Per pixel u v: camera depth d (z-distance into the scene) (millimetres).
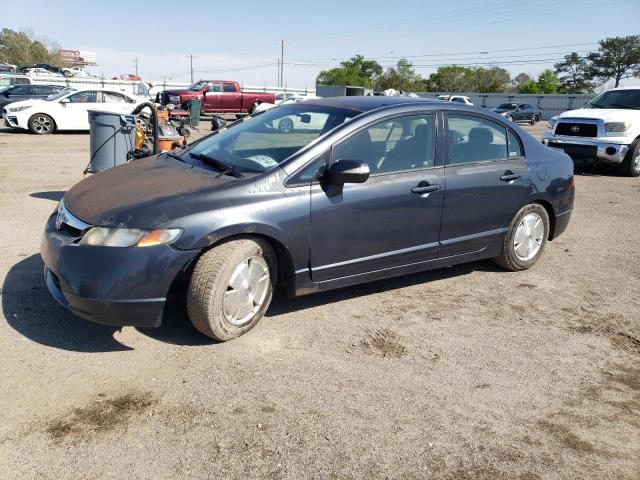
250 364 3467
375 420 2980
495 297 4789
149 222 3348
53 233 3613
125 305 3320
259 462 2619
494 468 2678
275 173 3756
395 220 4246
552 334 4141
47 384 3146
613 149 11430
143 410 2963
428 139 4457
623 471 2709
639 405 3266
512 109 37938
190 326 3926
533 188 5125
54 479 2455
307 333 3930
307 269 3916
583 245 6535
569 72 76062
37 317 3928
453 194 4551
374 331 4023
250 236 3664
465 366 3605
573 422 3070
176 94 26578
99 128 6555
